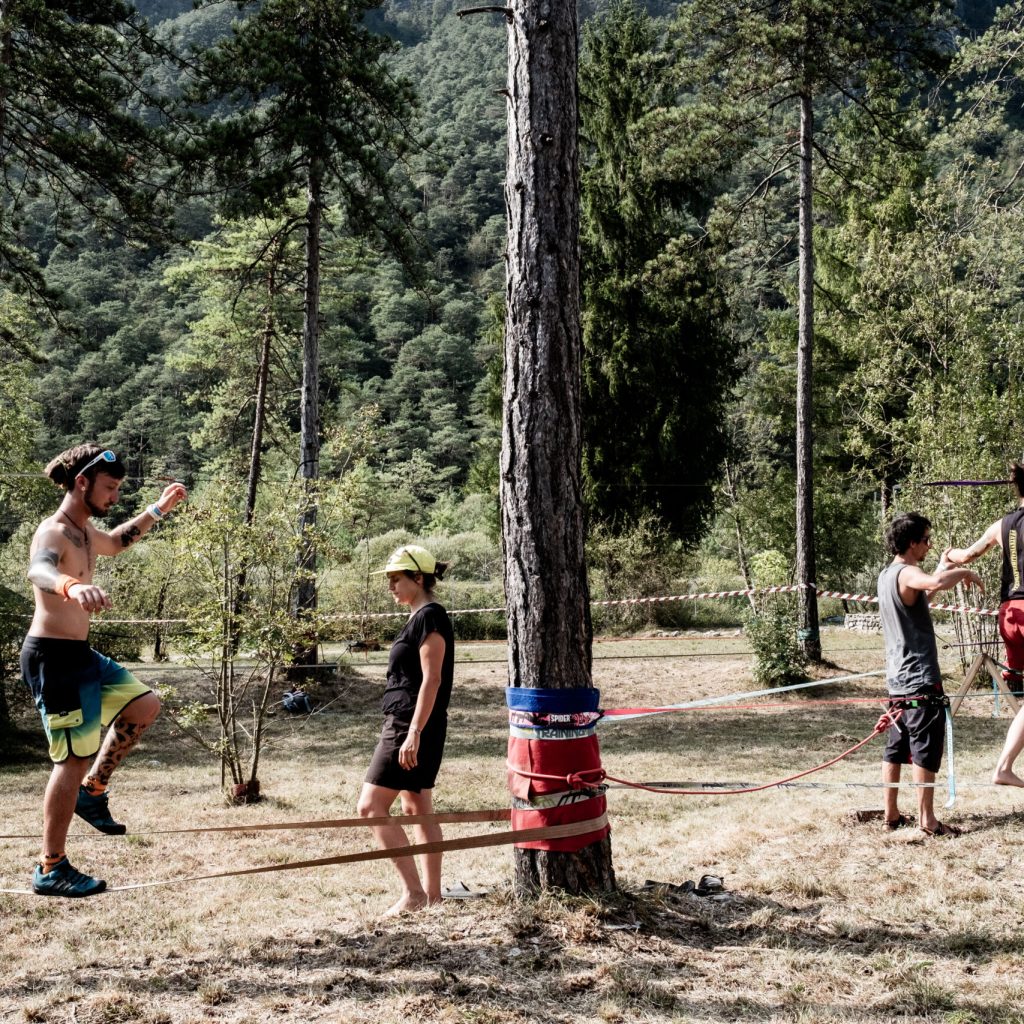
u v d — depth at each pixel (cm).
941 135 1992
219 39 1923
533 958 433
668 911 497
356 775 1258
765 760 1226
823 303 3447
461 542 3956
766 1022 382
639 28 3350
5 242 1745
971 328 1919
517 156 502
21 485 2095
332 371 3036
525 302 498
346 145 1962
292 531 1105
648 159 2153
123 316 9381
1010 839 611
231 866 738
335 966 435
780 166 2117
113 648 2164
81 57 1667
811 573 1998
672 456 3297
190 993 412
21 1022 385
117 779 1239
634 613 3003
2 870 711
